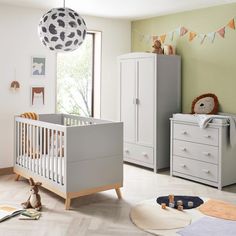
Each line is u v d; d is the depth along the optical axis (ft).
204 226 10.17
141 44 19.24
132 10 16.56
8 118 15.87
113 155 12.57
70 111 19.10
